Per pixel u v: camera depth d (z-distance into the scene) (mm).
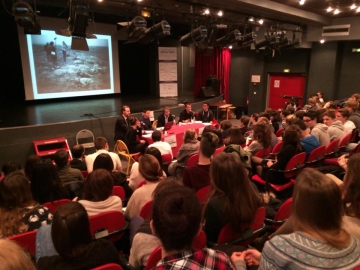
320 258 929
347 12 7434
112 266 1271
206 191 2490
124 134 6254
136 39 5730
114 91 10180
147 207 2160
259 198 1859
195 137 3811
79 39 4848
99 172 2141
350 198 1405
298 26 8781
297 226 1045
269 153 3953
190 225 874
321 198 983
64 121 6398
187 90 12141
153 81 11250
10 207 1891
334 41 9195
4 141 5684
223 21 6977
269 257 986
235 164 1731
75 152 3752
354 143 4125
